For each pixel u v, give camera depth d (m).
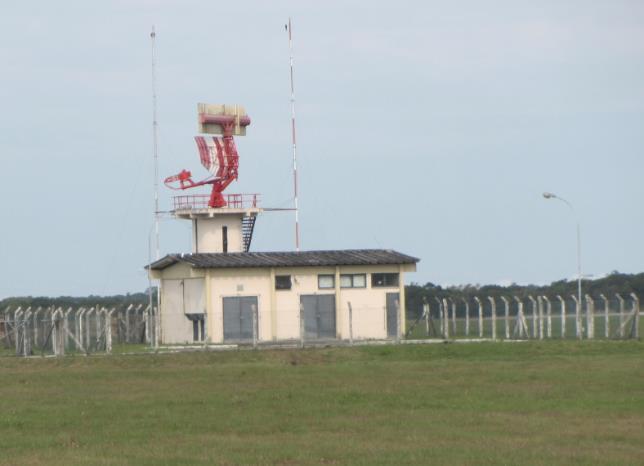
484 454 48.97
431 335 121.12
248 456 48.84
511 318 127.81
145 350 106.44
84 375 86.81
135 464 47.22
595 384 74.00
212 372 86.44
